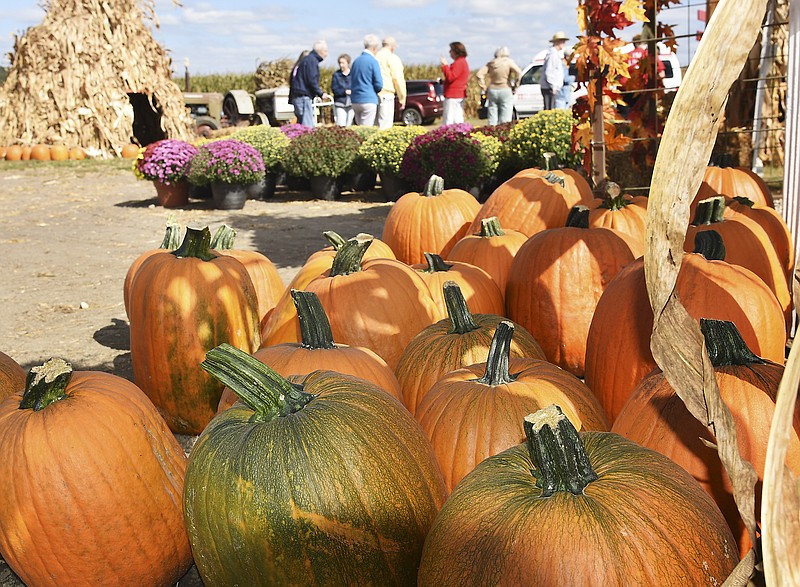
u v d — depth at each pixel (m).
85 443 2.55
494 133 13.31
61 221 12.22
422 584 2.02
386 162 13.35
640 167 8.49
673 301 1.73
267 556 2.17
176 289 3.87
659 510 1.89
